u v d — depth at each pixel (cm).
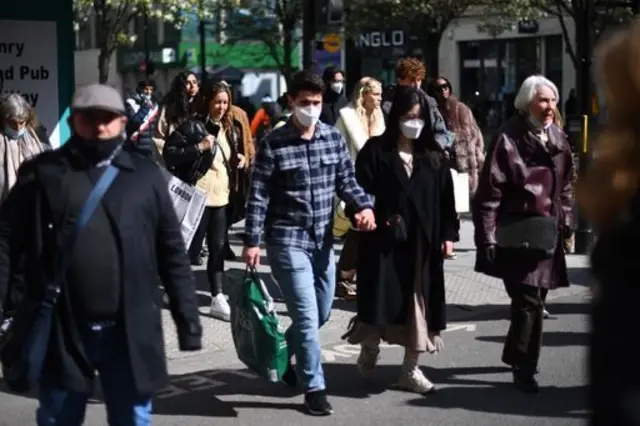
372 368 1116
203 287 1602
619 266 350
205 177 1374
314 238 987
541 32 5609
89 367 680
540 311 1062
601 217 362
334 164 994
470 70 6038
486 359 1223
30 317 673
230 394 1081
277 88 6225
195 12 4272
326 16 2062
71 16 1677
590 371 346
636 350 335
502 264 1040
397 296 1019
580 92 1859
